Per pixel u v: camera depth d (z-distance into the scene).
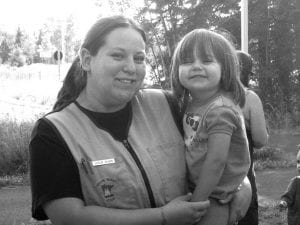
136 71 2.21
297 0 16.58
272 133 14.77
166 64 17.05
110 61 2.16
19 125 11.30
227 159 2.45
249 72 3.72
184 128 2.52
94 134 2.17
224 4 17.14
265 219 6.35
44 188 2.04
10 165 9.95
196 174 2.43
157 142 2.36
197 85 2.45
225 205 2.48
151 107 2.48
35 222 6.38
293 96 17.23
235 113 2.42
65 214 2.02
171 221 2.15
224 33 2.82
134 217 2.08
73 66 2.36
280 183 8.66
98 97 2.22
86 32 2.25
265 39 16.73
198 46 2.45
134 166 2.18
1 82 33.62
